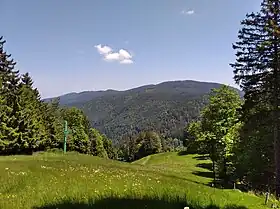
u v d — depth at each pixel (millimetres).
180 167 60875
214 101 39375
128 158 137875
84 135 85188
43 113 70625
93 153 96688
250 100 31531
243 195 20219
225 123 38594
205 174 48594
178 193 17250
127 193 16547
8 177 21609
